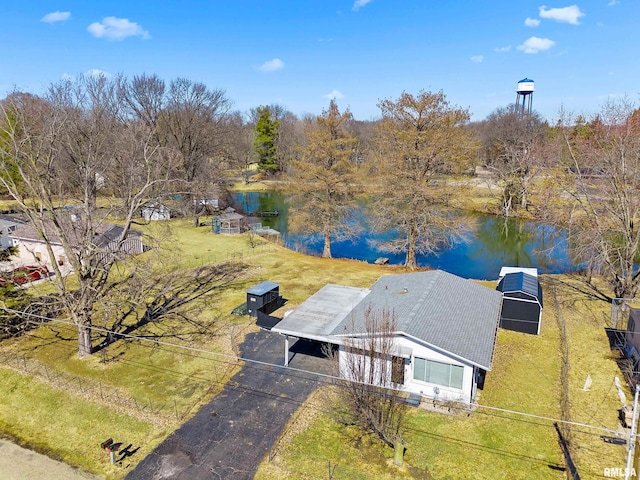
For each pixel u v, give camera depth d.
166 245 39.97
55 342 22.62
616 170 31.91
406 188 35.50
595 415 16.52
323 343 21.92
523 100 87.50
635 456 14.08
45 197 20.16
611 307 26.98
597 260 29.08
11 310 22.17
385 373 14.20
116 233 34.12
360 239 48.91
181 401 17.61
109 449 14.38
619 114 31.59
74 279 31.28
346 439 15.37
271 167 89.00
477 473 13.76
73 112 29.80
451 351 16.69
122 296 26.28
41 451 15.20
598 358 20.91
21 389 18.59
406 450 14.77
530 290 23.77
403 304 20.53
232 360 20.70
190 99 54.16
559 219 38.03
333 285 25.59
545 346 22.27
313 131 39.41
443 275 24.19
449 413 16.67
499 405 17.20
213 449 14.98
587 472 13.59
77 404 17.55
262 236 48.78
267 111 88.06
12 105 22.22
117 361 20.67
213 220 49.03
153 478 13.79
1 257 32.59
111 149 35.28
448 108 33.91
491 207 60.88
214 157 62.50
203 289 30.48
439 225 35.72
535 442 15.12
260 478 13.72
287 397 17.83
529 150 58.16
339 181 38.94
